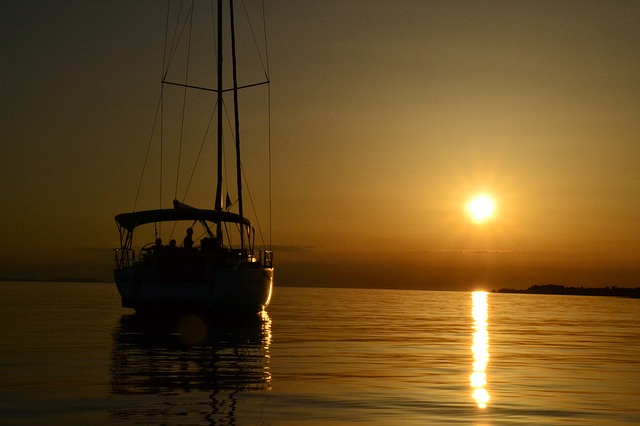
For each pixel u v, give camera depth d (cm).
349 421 1009
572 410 1121
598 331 2864
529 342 2261
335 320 3219
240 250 3053
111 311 3528
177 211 2967
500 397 1217
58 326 2538
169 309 2798
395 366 1584
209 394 1190
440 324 3084
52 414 1023
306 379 1370
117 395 1168
